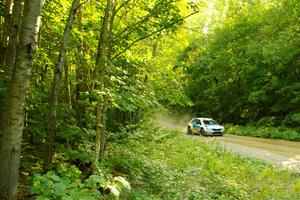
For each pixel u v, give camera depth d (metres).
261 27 30.72
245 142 20.47
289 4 25.00
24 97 4.39
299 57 24.80
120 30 8.17
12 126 4.32
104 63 6.38
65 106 7.17
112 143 8.48
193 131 25.45
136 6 7.96
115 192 4.18
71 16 6.31
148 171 8.28
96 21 8.70
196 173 9.52
